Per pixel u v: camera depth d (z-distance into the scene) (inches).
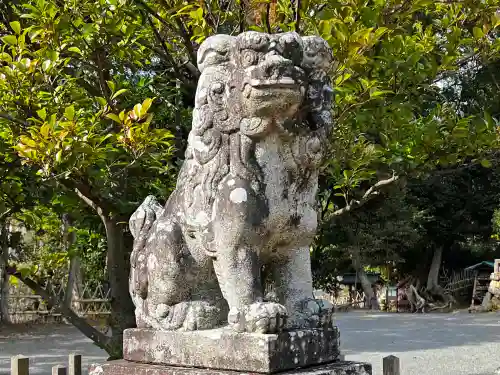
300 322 84.4
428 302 721.6
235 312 79.7
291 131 82.0
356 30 121.3
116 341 159.2
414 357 327.0
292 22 120.0
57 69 143.4
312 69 82.6
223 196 82.0
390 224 600.1
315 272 558.6
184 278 87.6
